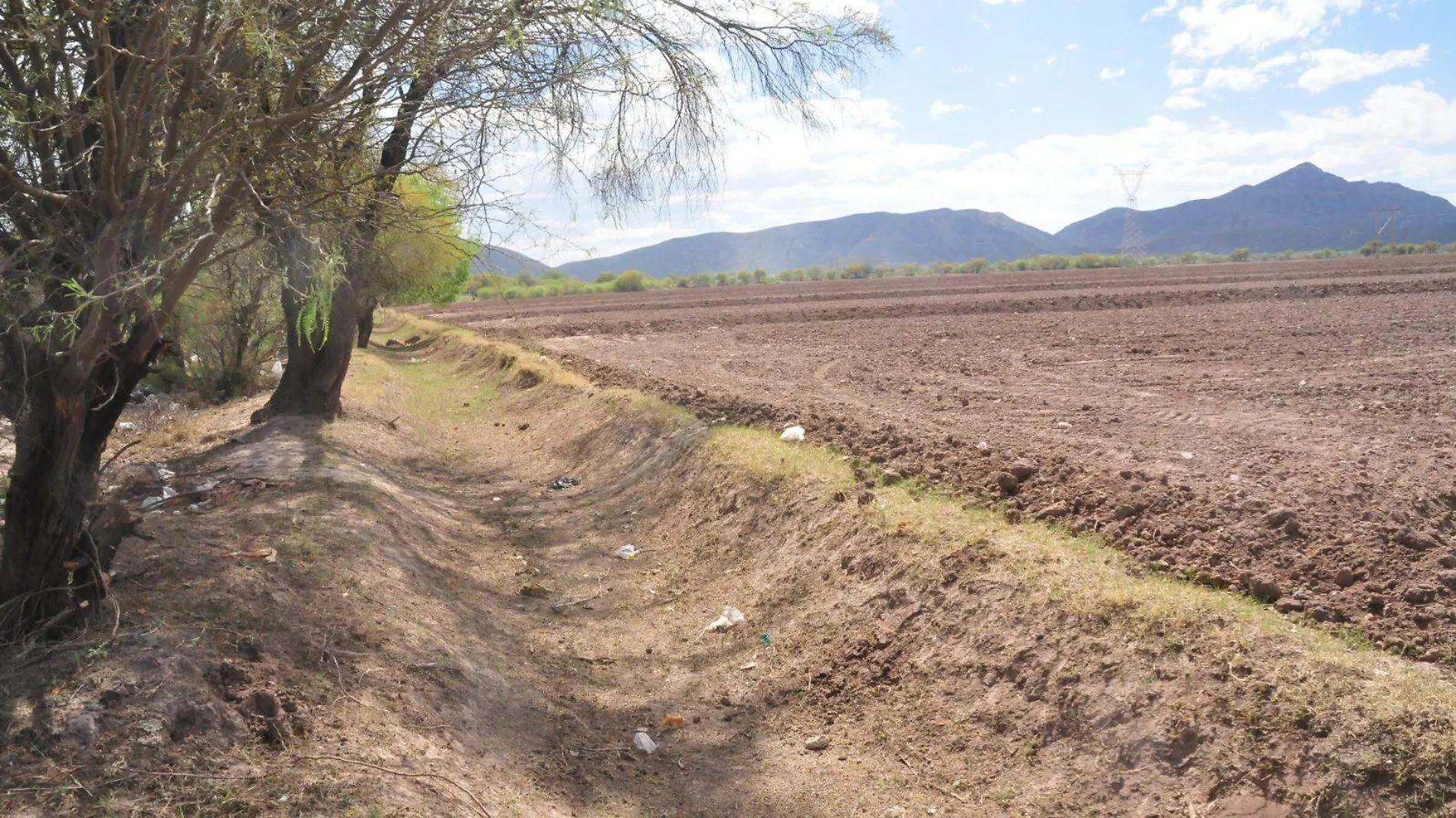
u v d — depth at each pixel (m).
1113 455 8.81
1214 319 24.92
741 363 19.62
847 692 5.86
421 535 8.63
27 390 4.26
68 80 4.19
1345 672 4.04
